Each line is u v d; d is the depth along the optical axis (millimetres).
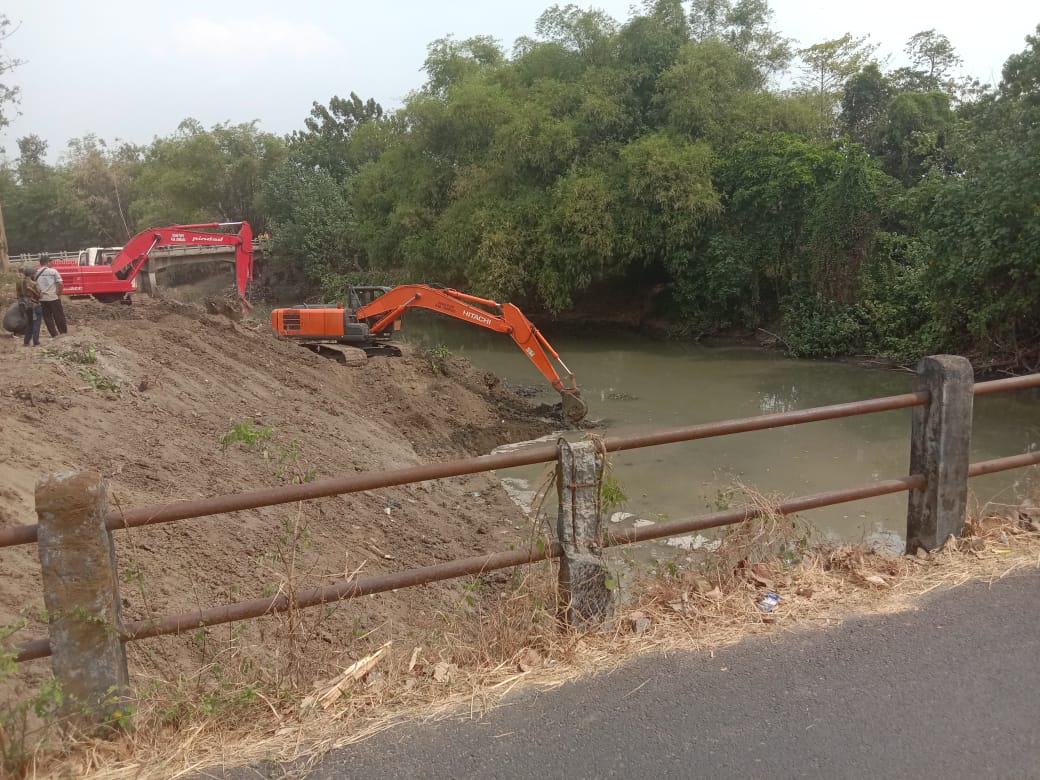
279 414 11383
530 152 27859
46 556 2975
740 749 2930
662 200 25516
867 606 4008
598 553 3865
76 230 71938
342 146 57500
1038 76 16188
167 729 3152
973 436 12945
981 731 2992
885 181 24094
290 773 2883
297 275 47562
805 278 24984
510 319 15391
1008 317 17359
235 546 6609
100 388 9391
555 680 3432
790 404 16797
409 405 14938
